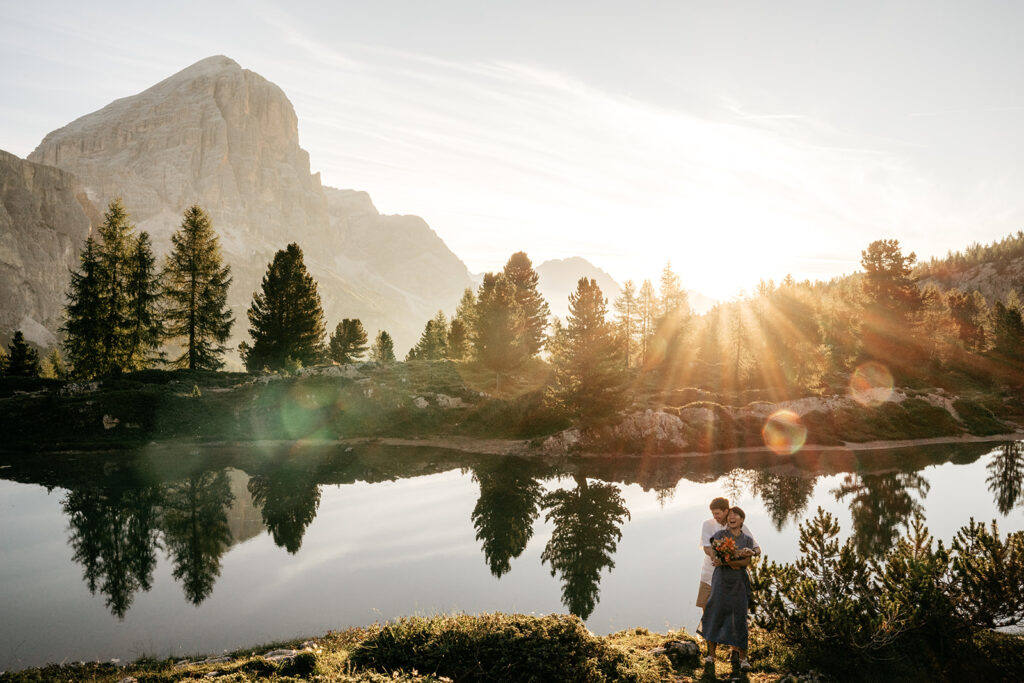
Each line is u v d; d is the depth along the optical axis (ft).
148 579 54.85
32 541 66.69
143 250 176.86
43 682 32.63
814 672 27.84
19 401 135.64
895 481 112.16
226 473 106.52
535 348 256.52
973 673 28.91
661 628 44.14
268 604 48.60
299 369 179.32
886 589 32.68
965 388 253.85
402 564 60.39
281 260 200.95
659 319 286.05
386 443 141.18
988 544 32.78
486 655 27.89
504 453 134.62
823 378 210.38
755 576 32.63
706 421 157.69
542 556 64.23
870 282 251.19
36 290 586.45
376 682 24.71
